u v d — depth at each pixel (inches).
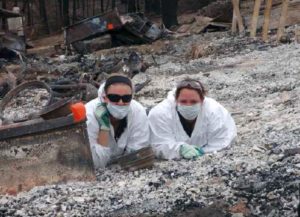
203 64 445.4
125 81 179.0
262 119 248.8
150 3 1294.3
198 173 172.9
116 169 182.7
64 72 454.9
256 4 541.3
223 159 182.7
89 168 171.6
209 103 193.0
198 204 153.6
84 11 1502.2
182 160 187.6
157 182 168.9
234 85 346.9
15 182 167.5
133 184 169.2
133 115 184.9
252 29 545.3
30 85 186.5
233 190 157.5
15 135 167.5
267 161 175.3
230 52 494.0
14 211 156.7
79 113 169.3
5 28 719.1
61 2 1342.3
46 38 1008.9
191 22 776.3
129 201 158.2
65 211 155.6
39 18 1346.0
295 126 223.3
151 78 402.6
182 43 599.2
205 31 671.8
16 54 647.1
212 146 193.5
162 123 189.9
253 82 348.8
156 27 647.1
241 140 207.6
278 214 144.4
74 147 170.6
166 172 176.9
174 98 190.5
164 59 518.0
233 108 286.8
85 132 171.5
